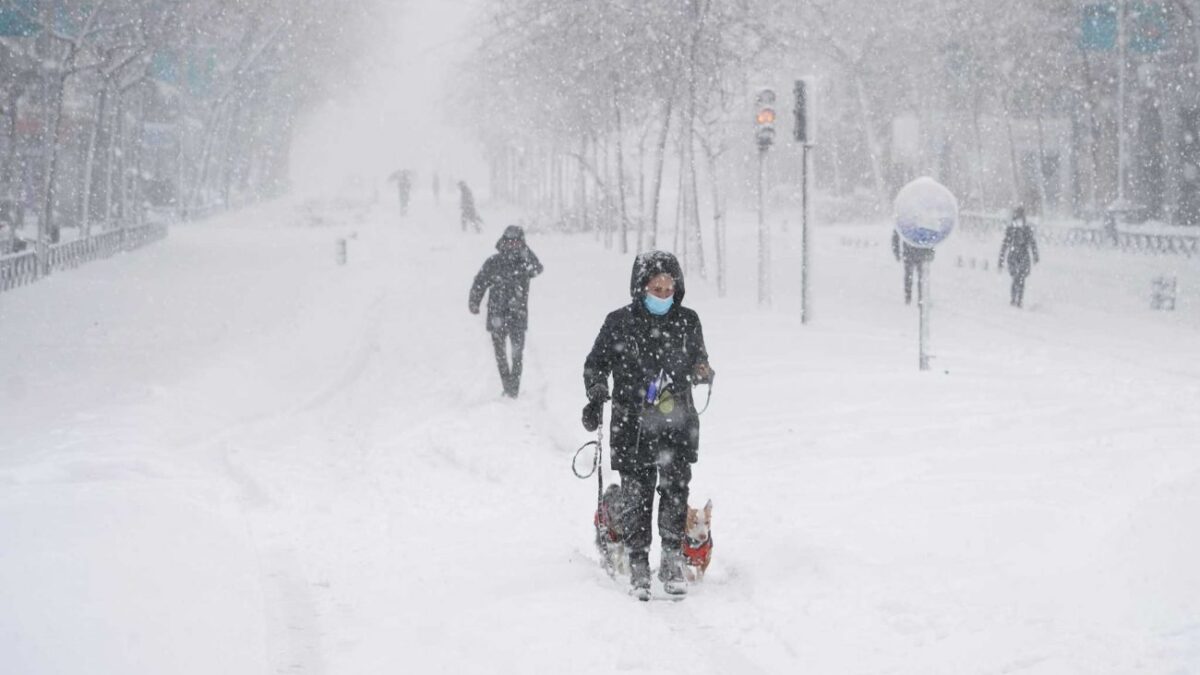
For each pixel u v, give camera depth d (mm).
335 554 13953
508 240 26656
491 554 13867
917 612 10609
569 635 10570
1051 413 21828
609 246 84250
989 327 40562
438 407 26219
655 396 12602
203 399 26406
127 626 10023
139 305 47844
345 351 35812
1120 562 11164
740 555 13352
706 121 60406
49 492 16078
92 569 11758
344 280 58000
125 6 75875
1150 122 106750
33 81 77938
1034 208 123875
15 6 69188
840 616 10727
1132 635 9508
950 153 123750
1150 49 99000
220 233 107125
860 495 15797
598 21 56594
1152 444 18203
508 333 26891
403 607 11602
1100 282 62094
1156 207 106812
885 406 23172
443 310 45625
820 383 26172
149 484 17016
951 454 18312
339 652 10234
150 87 99312
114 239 80812
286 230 111688
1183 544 11070
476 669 9719
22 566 11758
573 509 16453
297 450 21734
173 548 12883
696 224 60344
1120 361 30891
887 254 84188
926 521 13969
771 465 18312
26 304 48312
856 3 108875
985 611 10453
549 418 24047
